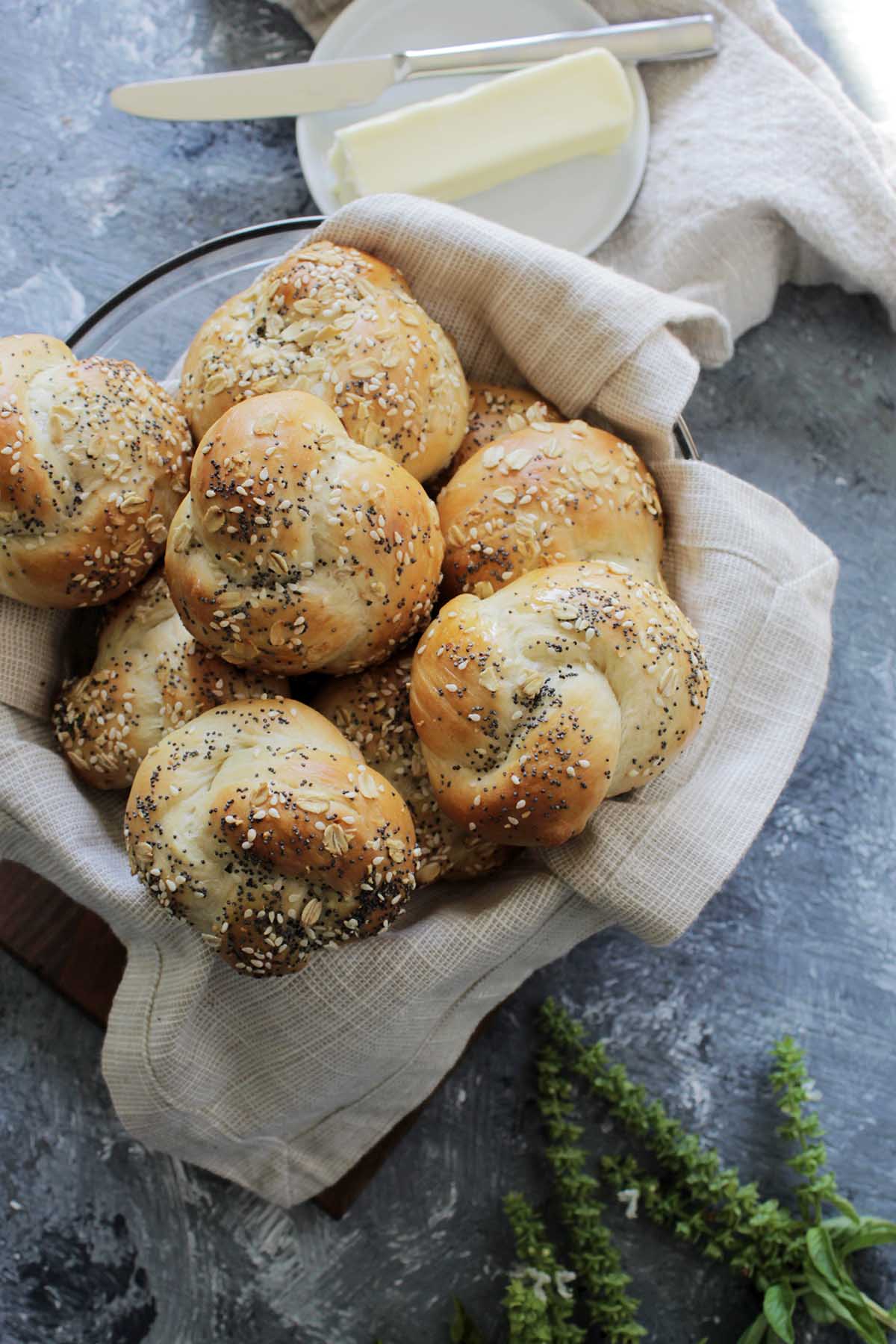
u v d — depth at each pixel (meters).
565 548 0.61
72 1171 0.70
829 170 0.70
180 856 0.58
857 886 0.71
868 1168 0.70
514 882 0.62
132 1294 0.69
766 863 0.72
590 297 0.63
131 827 0.59
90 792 0.64
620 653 0.58
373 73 0.72
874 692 0.72
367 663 0.61
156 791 0.59
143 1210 0.70
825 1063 0.71
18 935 0.70
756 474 0.73
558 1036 0.70
